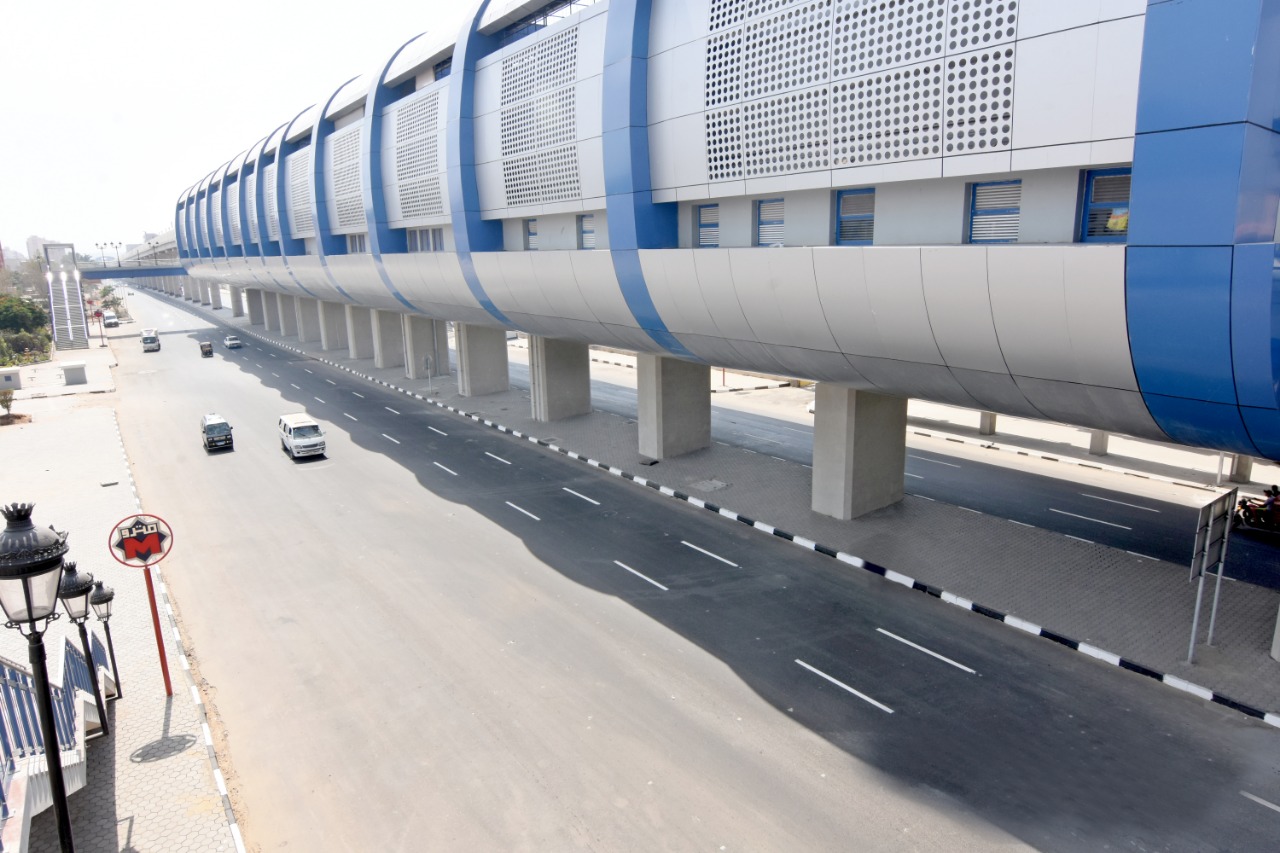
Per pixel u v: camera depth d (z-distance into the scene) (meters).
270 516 21.34
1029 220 11.09
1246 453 10.36
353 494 23.14
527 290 21.70
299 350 58.19
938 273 11.38
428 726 11.64
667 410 25.16
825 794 9.93
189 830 9.54
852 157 12.34
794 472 23.67
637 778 10.34
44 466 27.53
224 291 133.00
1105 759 10.50
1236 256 8.42
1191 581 15.62
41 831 9.51
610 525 19.98
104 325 82.75
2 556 6.55
